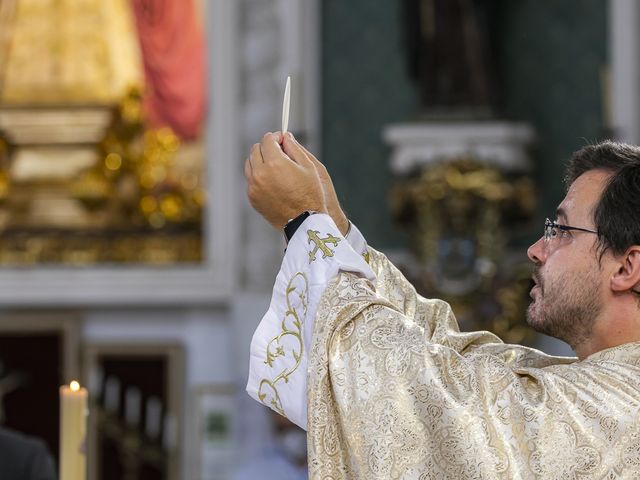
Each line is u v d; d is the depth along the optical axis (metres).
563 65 10.77
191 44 11.05
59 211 11.19
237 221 10.91
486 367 2.42
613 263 2.49
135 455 10.92
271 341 2.61
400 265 10.12
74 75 11.20
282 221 2.72
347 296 2.54
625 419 2.35
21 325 11.04
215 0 10.98
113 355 11.02
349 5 11.20
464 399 2.37
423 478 2.34
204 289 10.88
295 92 9.72
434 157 10.23
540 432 2.34
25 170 11.18
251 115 10.92
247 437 10.48
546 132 10.80
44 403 11.05
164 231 11.10
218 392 10.80
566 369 2.47
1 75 11.25
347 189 11.09
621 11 10.37
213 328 11.02
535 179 10.77
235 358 10.74
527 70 10.84
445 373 2.41
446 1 10.34
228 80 10.95
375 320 2.50
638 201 2.46
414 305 2.96
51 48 11.27
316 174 2.70
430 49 10.33
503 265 10.08
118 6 11.21
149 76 11.10
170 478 10.88
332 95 11.17
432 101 10.41
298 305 2.61
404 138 10.29
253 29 10.94
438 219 10.05
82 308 11.15
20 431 11.02
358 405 2.40
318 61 11.10
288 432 8.54
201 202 11.06
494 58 10.42
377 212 11.04
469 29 10.32
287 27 10.79
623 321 2.50
